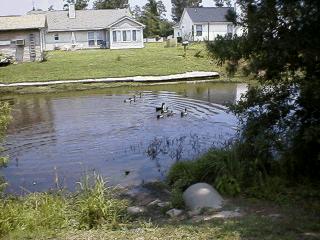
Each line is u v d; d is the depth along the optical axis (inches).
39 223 223.0
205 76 994.1
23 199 263.0
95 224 223.9
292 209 223.9
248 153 280.7
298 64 249.3
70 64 1205.1
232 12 263.9
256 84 336.5
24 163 379.2
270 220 205.3
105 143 442.0
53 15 2020.2
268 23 243.6
